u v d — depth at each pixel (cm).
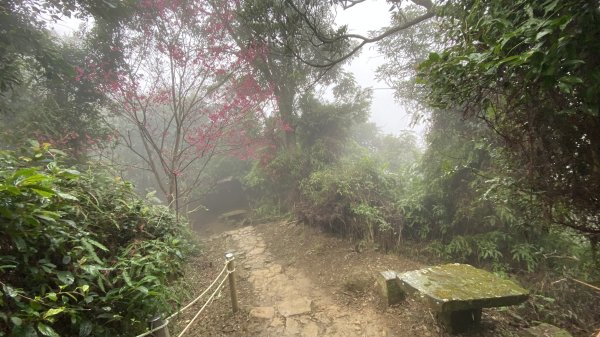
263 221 926
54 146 549
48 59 538
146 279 185
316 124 906
